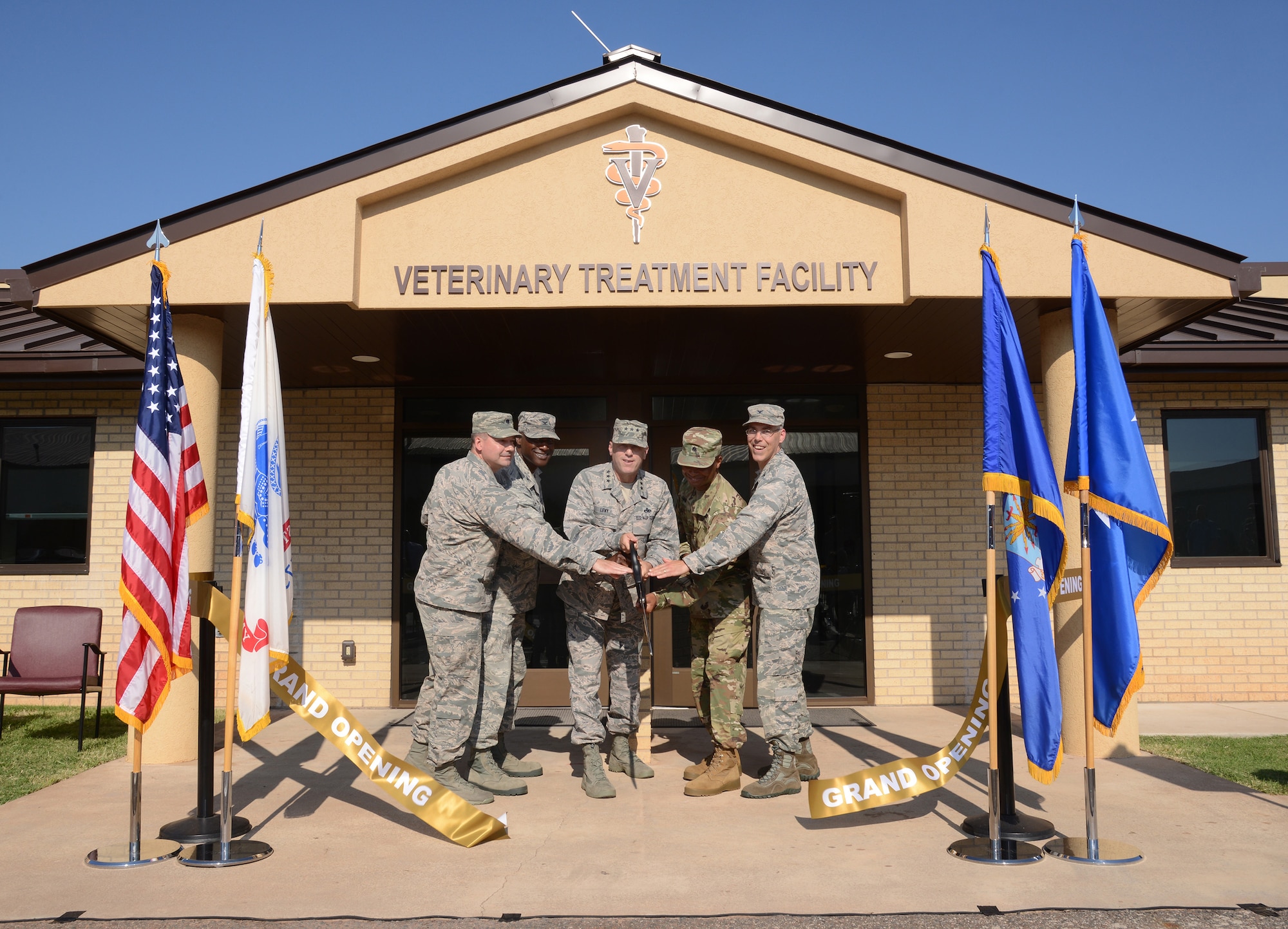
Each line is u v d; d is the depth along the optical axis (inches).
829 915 133.6
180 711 239.8
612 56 243.0
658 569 190.9
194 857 159.0
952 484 333.4
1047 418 249.9
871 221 238.2
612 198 237.9
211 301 229.9
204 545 240.5
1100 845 163.2
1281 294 412.2
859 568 333.4
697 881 147.6
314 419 334.6
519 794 203.9
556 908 136.8
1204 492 337.7
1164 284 233.6
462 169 237.0
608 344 279.0
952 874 150.3
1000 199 233.1
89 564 335.9
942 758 181.0
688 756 247.6
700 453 211.9
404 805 172.4
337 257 230.5
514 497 191.2
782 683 201.5
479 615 194.2
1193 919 131.3
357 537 330.6
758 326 257.4
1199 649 331.3
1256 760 234.2
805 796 201.5
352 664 326.3
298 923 131.6
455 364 302.8
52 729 292.7
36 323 358.9
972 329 263.0
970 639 328.5
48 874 153.2
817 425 336.2
